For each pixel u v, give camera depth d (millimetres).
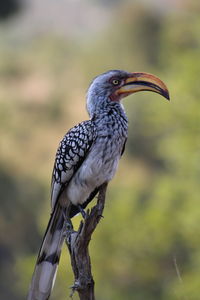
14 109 30250
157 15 32656
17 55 34656
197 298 13305
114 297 14859
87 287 6547
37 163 27000
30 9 41625
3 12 33188
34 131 29172
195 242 14953
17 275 20562
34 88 32031
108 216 14703
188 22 17906
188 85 15883
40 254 7230
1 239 21984
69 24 40719
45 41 35719
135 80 7664
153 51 32031
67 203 7641
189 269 14859
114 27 33125
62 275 13625
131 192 16203
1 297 20234
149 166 25875
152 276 14898
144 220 14781
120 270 14875
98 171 7391
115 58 32438
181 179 15750
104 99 7605
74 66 33281
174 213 15195
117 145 7465
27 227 22578
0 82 32531
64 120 30391
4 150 27281
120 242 14688
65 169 7480
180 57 16750
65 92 31812
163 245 14859
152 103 16609
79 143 7398
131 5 33500
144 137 25781
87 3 43469
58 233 7371
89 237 6562
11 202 23109
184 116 15977
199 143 15734
